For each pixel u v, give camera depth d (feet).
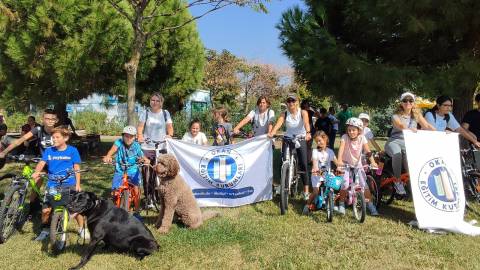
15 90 38.88
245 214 22.74
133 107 25.98
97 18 36.68
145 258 16.47
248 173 24.79
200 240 18.26
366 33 31.58
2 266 15.97
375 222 21.15
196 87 53.72
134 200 20.68
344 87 30.19
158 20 44.60
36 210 21.12
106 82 44.24
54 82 36.86
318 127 43.55
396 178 23.32
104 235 16.30
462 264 16.03
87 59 36.68
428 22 25.62
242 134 30.17
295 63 31.65
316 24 30.50
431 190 20.59
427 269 15.66
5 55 36.96
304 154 24.31
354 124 21.49
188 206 19.90
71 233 19.52
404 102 22.58
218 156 24.56
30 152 22.34
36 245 18.11
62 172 18.74
